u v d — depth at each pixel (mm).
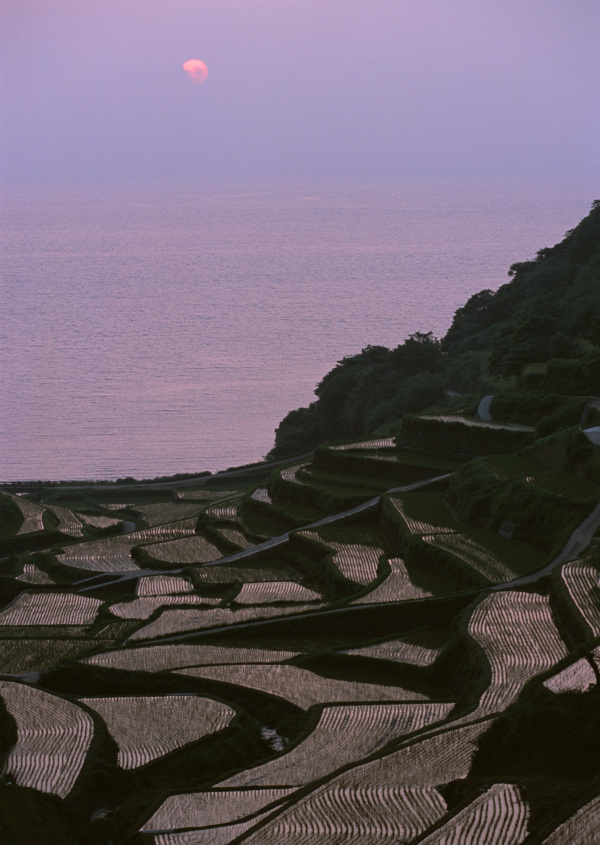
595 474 68562
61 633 61938
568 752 36125
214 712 46688
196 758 41750
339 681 50031
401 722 43344
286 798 35781
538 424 84000
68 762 40719
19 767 40406
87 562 79938
